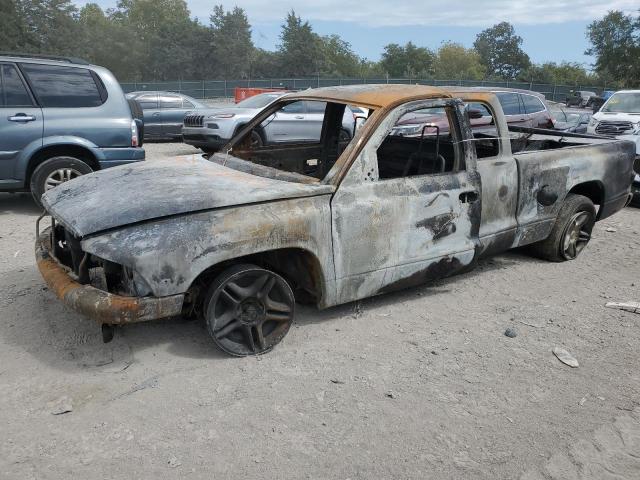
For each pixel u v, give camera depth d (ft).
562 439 9.98
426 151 16.57
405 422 10.23
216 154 15.96
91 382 11.03
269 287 12.06
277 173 13.47
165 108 51.49
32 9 187.73
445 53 290.76
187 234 10.77
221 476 8.75
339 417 10.28
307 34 242.58
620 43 197.67
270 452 9.32
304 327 13.64
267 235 11.48
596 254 20.54
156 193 11.48
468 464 9.26
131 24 254.27
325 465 9.09
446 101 14.40
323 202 12.34
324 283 12.62
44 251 12.78
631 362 12.71
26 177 22.65
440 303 15.49
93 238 10.55
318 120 33.71
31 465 8.81
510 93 40.24
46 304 14.23
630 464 9.45
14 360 11.68
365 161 12.98
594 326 14.46
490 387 11.46
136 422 9.91
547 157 17.28
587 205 18.84
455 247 14.78
